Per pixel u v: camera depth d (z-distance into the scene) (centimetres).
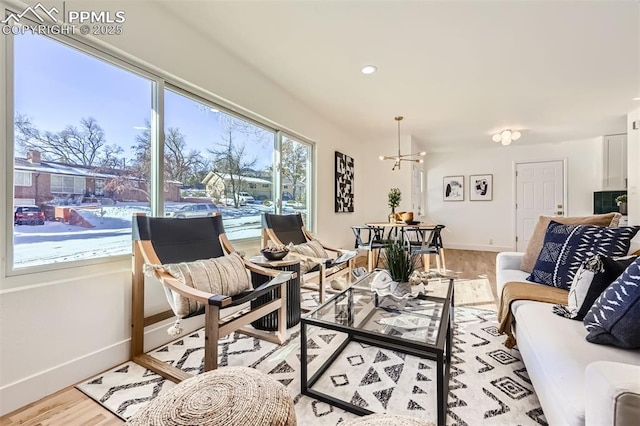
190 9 201
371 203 574
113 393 147
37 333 143
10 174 139
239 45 244
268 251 233
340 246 489
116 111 186
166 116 217
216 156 262
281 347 197
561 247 192
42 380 143
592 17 204
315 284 317
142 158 201
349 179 518
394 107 386
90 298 163
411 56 258
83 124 169
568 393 90
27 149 146
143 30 190
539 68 277
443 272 414
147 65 196
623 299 107
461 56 257
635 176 382
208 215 238
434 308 180
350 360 178
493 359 179
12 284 139
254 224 307
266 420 80
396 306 183
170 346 198
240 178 289
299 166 388
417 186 609
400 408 135
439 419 114
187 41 219
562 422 88
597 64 269
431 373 164
